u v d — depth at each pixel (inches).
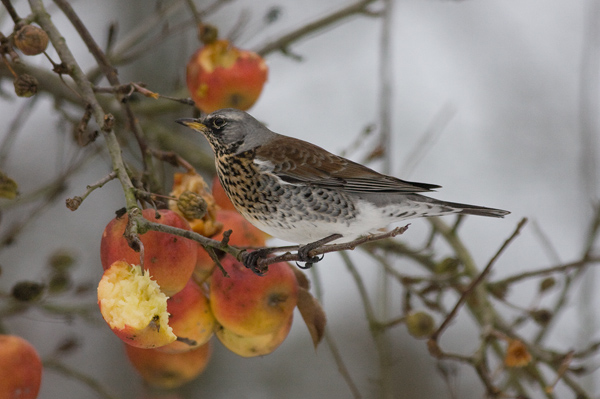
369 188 353.7
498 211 355.9
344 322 633.0
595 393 507.5
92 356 554.9
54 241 569.9
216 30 358.3
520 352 331.3
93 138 259.6
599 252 457.4
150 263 240.7
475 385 609.9
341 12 451.8
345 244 240.4
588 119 591.2
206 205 271.1
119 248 241.6
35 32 258.1
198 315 274.1
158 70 631.8
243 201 353.4
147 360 317.7
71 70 264.1
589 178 584.7
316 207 347.9
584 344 499.2
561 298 414.9
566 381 368.8
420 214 360.5
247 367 602.2
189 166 296.2
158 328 228.5
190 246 251.4
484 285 385.4
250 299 270.2
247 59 358.3
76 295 390.6
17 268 550.9
